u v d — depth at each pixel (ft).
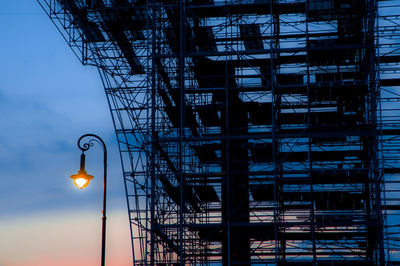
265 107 112.57
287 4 114.62
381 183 107.65
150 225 106.73
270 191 113.39
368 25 108.17
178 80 118.21
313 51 108.78
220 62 116.98
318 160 120.57
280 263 102.83
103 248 82.43
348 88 106.83
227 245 110.01
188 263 119.03
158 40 115.14
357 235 113.19
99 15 114.11
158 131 111.65
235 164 112.98
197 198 123.54
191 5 112.78
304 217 101.91
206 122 121.49
